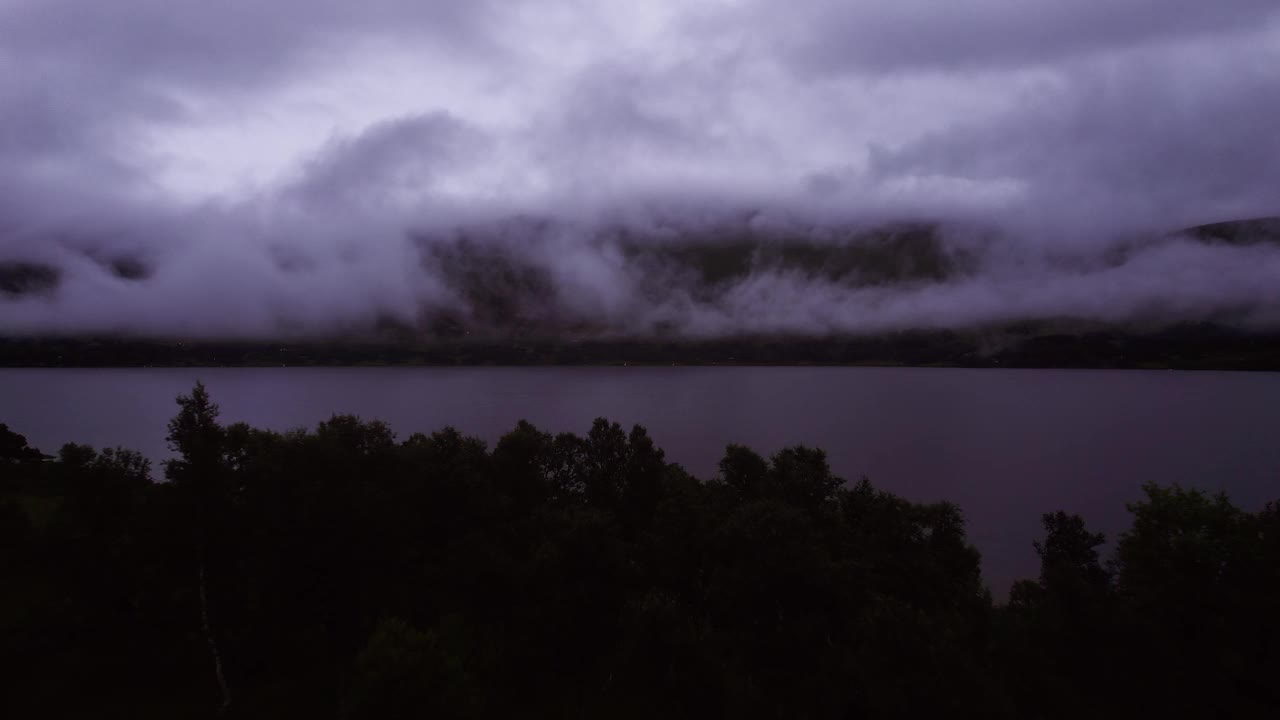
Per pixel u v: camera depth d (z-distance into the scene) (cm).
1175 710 2506
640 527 4309
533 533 3438
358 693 2088
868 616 2798
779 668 2806
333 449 3256
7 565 3666
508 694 2998
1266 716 2461
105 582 3136
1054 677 2691
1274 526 2803
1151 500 3209
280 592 3055
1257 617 2606
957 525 4609
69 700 2844
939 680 2372
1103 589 3039
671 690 2769
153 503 3002
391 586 3306
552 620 2906
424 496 3606
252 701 2889
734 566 3256
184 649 3259
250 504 3116
